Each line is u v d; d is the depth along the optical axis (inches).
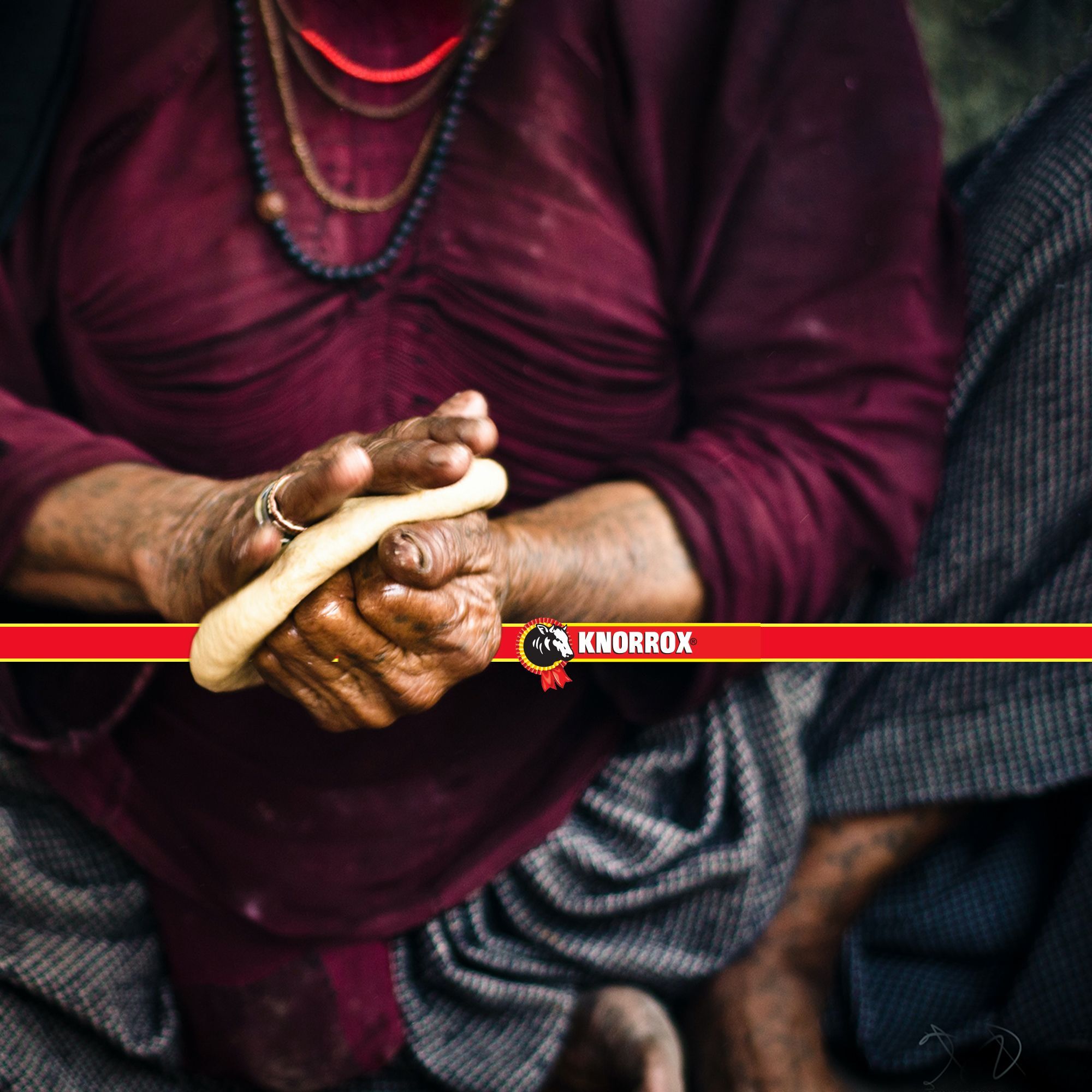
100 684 69.1
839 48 68.7
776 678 70.9
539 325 68.5
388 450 59.6
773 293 68.9
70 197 67.8
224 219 67.4
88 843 69.2
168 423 69.2
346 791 69.0
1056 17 111.5
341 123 67.2
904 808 71.8
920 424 69.2
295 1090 69.7
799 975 71.7
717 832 70.8
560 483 70.6
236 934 69.1
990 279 71.5
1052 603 70.7
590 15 67.8
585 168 68.3
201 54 66.6
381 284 68.2
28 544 66.0
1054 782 70.2
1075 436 70.4
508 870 70.6
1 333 68.6
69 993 67.7
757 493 67.6
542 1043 69.9
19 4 66.6
